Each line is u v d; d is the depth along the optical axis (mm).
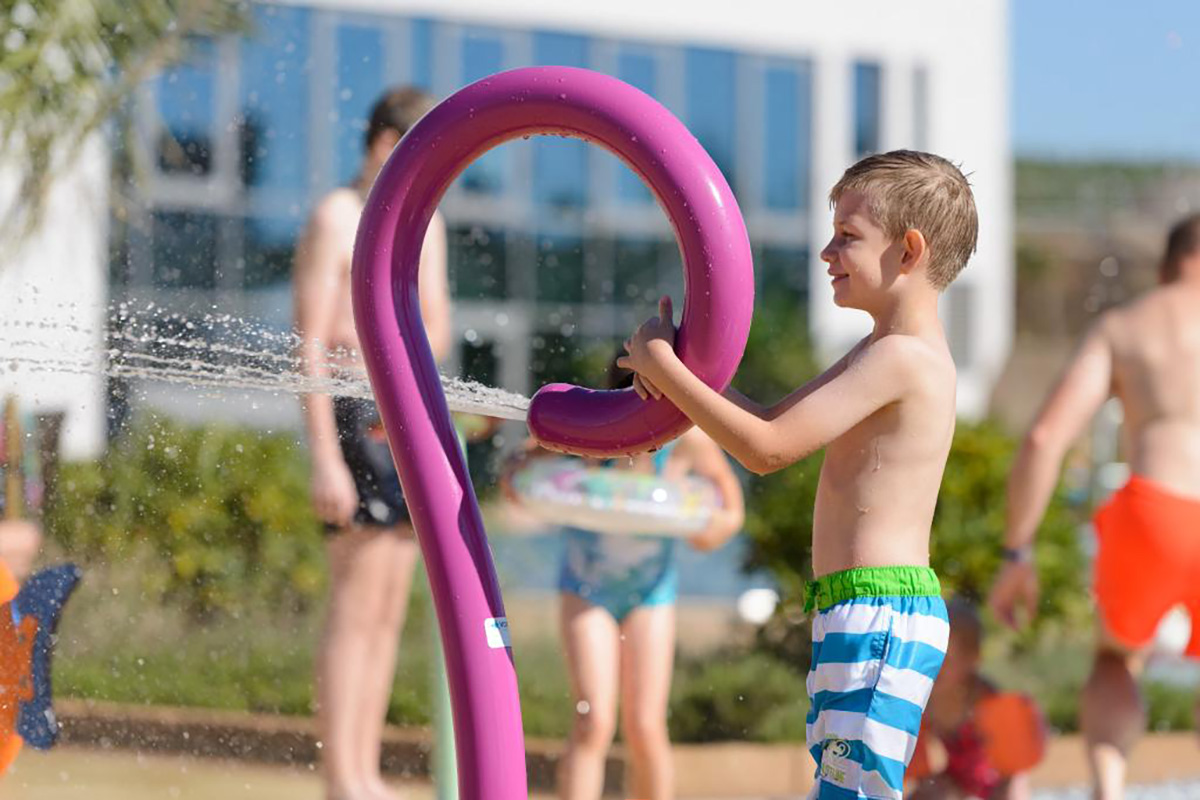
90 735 7934
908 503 4184
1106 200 32344
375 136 6922
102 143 9883
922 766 7219
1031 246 35312
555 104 3873
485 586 3957
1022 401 27219
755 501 10906
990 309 26250
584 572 6773
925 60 25656
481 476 10242
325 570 9914
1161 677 11742
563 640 6785
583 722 6703
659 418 3980
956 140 25938
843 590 4188
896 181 4234
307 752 8281
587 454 4078
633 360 3949
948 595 11047
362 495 6762
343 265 6793
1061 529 12336
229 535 9617
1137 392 7375
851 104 25312
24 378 6852
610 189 22734
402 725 9289
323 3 17828
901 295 4250
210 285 12031
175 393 7277
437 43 20891
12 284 9461
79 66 8992
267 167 15266
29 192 9281
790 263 24891
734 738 9789
